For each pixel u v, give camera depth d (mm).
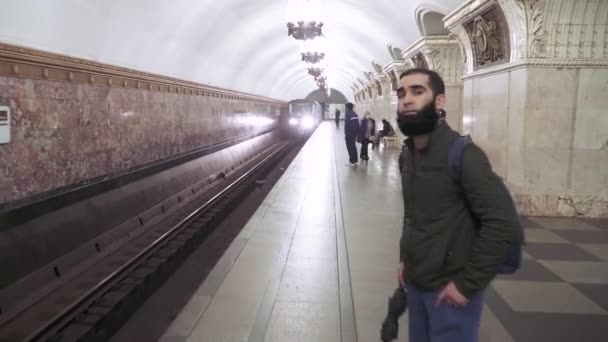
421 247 1966
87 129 7434
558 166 6820
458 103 12742
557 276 4391
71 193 6797
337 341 3240
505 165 7379
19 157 5801
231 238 8961
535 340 3154
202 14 10938
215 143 16172
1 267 4984
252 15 13852
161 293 6105
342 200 8359
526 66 6668
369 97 32094
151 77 10078
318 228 6379
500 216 1740
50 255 5863
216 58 14711
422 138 1931
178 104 12070
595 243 5496
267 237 5918
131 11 8070
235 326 3463
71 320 4500
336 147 20266
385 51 17500
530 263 4758
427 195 1928
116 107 8477
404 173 2072
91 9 6938
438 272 1938
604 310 3635
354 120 13484
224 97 17484
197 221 8977
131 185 8922
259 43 17828
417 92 1858
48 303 5180
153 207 9312
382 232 6152
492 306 3711
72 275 5953
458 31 9023
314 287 4242
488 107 8016
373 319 3518
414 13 11273
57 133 6609
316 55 15852
